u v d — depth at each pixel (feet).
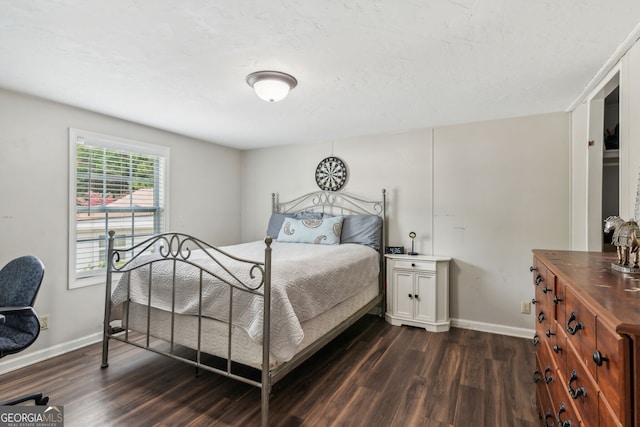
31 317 5.78
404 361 8.34
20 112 7.86
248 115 9.71
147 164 11.07
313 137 12.64
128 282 7.66
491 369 7.89
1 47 5.62
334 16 4.73
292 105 8.82
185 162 12.33
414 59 6.13
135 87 7.48
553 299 4.54
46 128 8.32
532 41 5.47
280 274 6.44
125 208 10.36
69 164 8.78
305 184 13.69
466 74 6.81
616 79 6.74
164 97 8.14
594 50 5.75
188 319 6.93
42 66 6.37
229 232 14.37
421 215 11.45
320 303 7.32
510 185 10.19
